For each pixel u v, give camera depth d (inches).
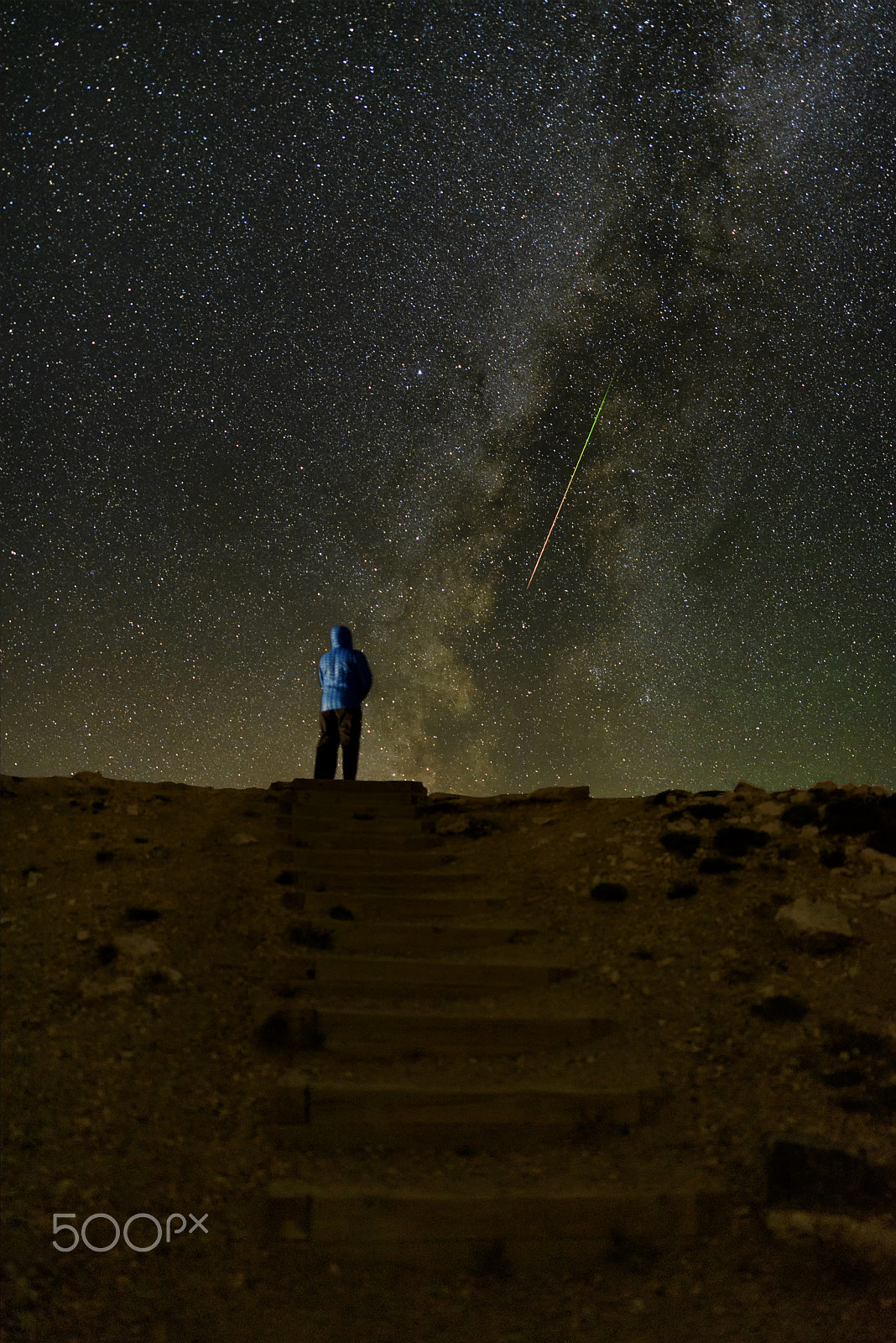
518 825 302.8
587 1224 138.3
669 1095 167.6
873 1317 122.2
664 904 236.2
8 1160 139.4
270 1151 152.6
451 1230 136.7
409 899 239.3
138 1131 150.9
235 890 238.4
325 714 366.0
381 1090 161.8
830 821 266.1
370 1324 122.2
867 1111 160.2
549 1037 185.6
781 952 210.8
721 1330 121.3
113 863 245.8
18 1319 114.1
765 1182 144.6
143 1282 124.0
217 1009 187.6
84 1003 182.1
